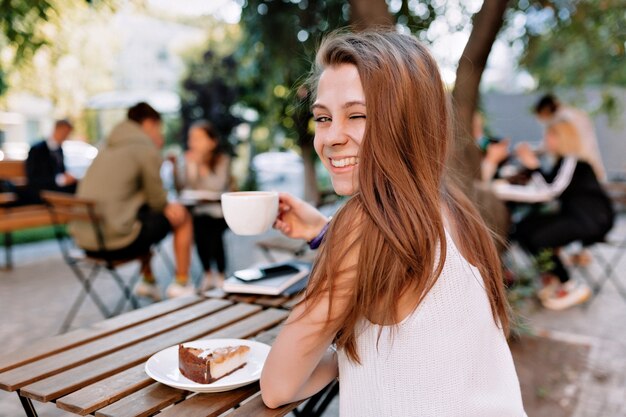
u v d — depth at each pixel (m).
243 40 7.11
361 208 1.07
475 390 1.09
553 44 6.97
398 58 1.08
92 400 1.19
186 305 1.89
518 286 4.00
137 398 1.21
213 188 5.13
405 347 1.06
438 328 1.05
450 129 1.28
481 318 1.12
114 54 15.68
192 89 10.07
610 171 11.05
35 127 20.03
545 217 4.62
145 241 3.87
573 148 4.60
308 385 1.23
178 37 21.67
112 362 1.39
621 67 8.52
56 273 5.69
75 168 12.55
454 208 1.27
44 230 8.16
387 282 1.02
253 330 1.64
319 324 1.06
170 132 12.88
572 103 8.95
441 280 1.06
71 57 10.45
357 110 1.10
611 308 4.56
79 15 5.18
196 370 1.25
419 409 1.06
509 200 5.02
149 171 3.86
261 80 7.75
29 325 4.06
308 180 8.47
